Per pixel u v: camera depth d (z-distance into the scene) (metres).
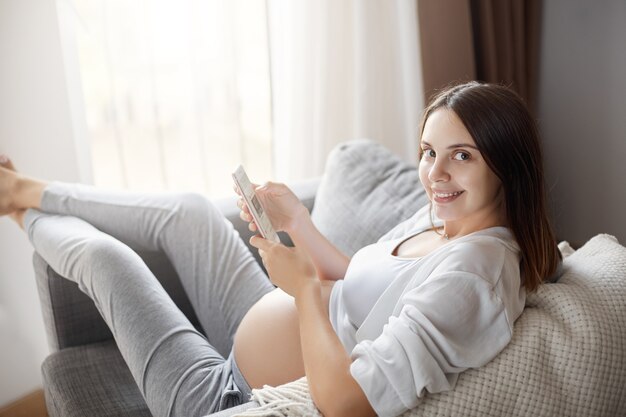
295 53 2.39
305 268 1.08
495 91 0.98
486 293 0.91
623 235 2.61
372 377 0.87
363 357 0.90
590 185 2.72
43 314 1.65
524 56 2.77
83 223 1.59
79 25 2.10
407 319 0.91
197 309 1.53
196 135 2.36
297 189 1.94
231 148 2.44
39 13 1.87
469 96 0.97
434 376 0.87
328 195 1.77
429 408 0.90
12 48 1.84
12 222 1.90
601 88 2.58
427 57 2.48
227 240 1.55
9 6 1.81
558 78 2.77
